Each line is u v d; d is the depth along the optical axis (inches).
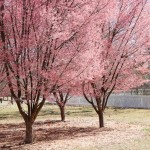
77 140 496.7
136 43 628.4
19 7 420.2
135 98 1262.3
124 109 1194.0
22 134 604.7
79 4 436.8
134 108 1237.1
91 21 465.7
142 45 629.9
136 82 683.4
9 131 655.1
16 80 448.5
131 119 821.2
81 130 636.1
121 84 683.4
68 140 502.3
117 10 615.2
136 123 724.0
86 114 1039.6
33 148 436.1
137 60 642.2
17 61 434.3
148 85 1649.9
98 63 494.9
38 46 430.9
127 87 687.7
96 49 510.3
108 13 574.9
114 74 631.2
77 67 469.4
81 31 455.2
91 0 453.7
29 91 463.5
